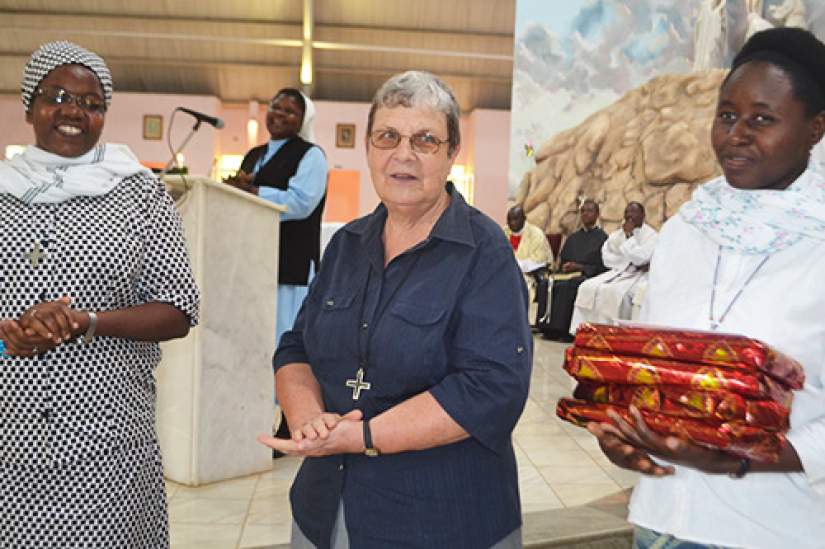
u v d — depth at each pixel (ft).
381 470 4.68
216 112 54.08
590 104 26.99
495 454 4.81
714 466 3.77
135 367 5.40
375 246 5.01
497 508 4.77
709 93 25.55
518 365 4.55
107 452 5.13
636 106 26.63
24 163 5.31
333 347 4.89
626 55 26.58
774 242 4.00
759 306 4.01
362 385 4.73
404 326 4.63
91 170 5.32
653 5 26.12
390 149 4.75
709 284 4.23
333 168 54.65
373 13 50.26
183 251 5.52
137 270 5.36
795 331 3.93
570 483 11.93
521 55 27.04
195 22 49.85
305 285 12.64
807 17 23.45
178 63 52.39
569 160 27.35
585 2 26.58
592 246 27.07
